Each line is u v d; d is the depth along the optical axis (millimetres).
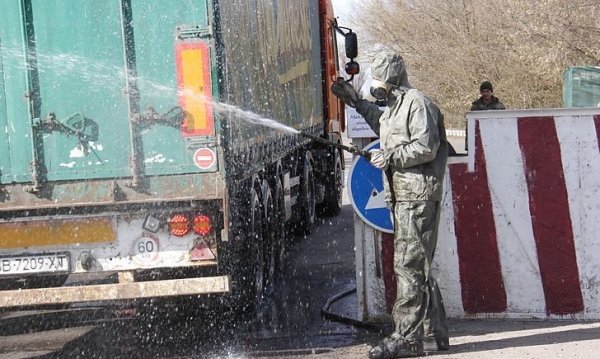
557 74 49125
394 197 11445
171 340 12867
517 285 12875
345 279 17125
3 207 11688
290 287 16562
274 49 16828
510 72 55562
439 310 11352
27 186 11719
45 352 12398
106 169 11711
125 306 14570
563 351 11117
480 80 62844
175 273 12414
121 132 11680
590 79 24547
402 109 11133
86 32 11680
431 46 68812
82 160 11711
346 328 13164
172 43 11617
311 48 23328
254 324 13766
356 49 17688
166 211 11758
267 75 15906
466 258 12953
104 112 11711
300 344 12312
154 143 11648
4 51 11711
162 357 11906
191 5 11570
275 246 16906
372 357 11086
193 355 11930
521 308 12875
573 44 47125
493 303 12914
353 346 12055
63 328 13859
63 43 11719
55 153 11742
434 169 11188
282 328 13383
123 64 11656
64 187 11742
